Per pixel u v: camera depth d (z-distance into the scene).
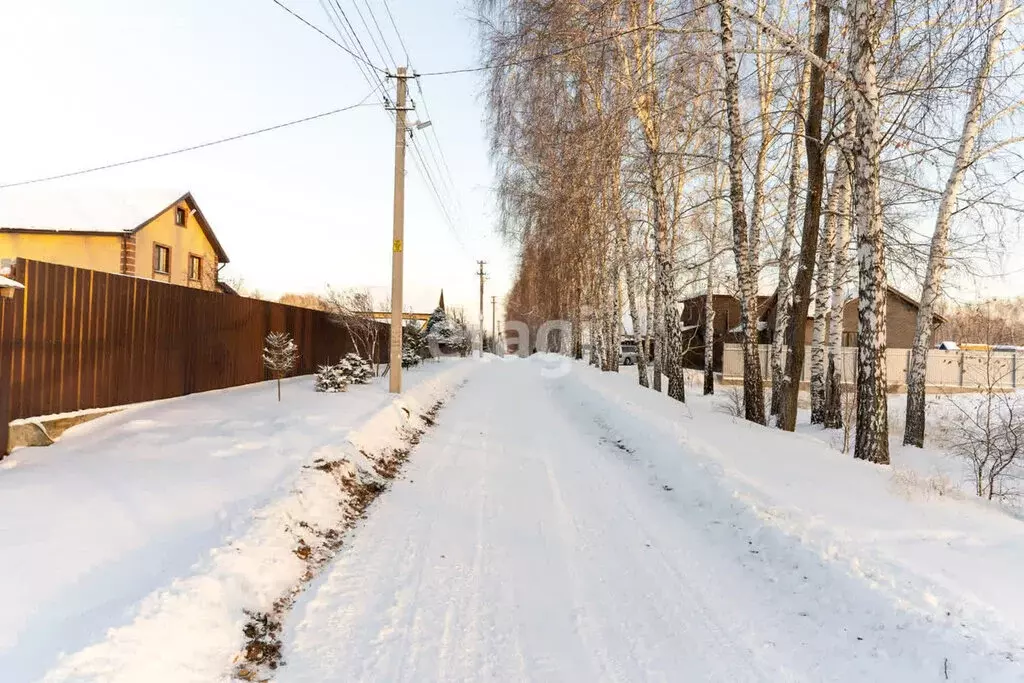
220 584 3.16
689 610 3.52
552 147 12.23
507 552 4.42
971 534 4.19
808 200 9.32
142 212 20.08
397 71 12.04
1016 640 2.73
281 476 5.12
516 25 9.64
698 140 12.70
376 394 11.29
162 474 4.99
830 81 8.72
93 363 6.82
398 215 12.08
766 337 25.27
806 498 4.95
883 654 2.89
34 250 18.45
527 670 2.89
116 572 3.21
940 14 5.52
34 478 4.69
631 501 5.76
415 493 5.96
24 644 2.46
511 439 9.08
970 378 20.64
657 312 16.11
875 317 7.05
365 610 3.46
